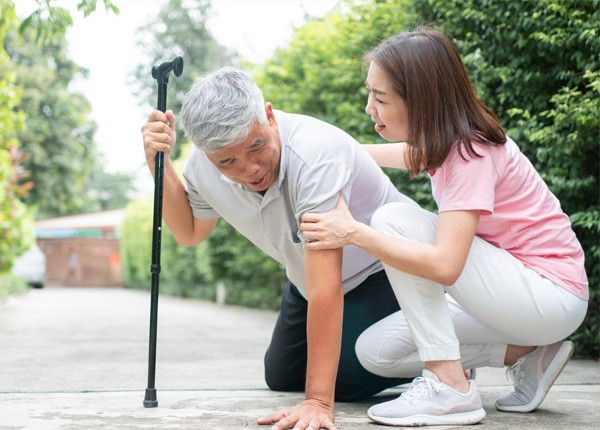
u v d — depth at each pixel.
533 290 1.92
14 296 12.19
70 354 3.88
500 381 2.90
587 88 3.67
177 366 3.39
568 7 3.55
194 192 2.25
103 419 1.98
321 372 1.86
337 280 1.87
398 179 4.64
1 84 6.83
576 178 3.73
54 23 3.75
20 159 9.91
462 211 1.84
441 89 1.88
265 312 8.48
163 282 15.30
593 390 2.60
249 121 1.75
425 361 1.93
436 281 1.83
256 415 2.05
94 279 22.97
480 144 1.89
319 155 1.92
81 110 22.98
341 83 5.42
